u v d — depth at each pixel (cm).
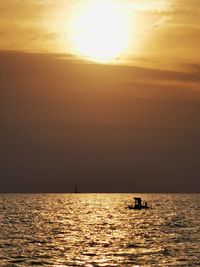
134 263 9656
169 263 9669
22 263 9712
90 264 9562
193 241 13012
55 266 9406
